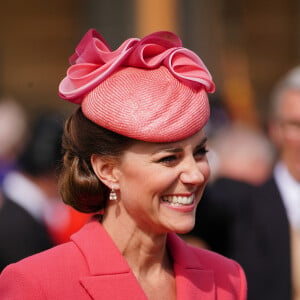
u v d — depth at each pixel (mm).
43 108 21188
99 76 6066
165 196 6082
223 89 19391
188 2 18094
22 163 10820
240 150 12633
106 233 6324
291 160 9391
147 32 17750
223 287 6629
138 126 5918
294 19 22328
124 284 6156
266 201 9242
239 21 20953
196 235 9203
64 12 21484
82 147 6227
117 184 6188
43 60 21594
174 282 6496
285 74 22250
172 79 6039
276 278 9055
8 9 21688
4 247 9516
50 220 10867
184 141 6012
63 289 6059
